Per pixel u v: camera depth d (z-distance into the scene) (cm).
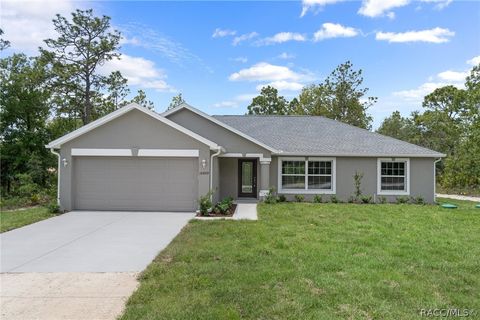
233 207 1459
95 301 495
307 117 2227
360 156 1739
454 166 2689
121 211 1356
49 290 539
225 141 1661
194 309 455
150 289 529
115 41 3186
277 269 615
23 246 819
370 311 450
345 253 721
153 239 884
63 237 911
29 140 2327
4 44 2330
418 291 520
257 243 815
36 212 1330
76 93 3105
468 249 768
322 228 998
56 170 2369
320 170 1762
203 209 1260
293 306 463
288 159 1758
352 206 1521
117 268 649
